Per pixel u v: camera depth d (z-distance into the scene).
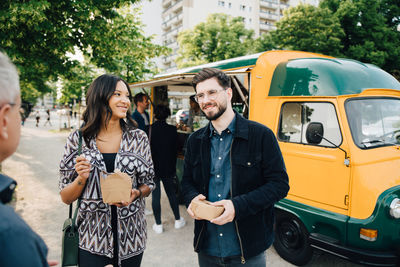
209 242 1.87
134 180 1.97
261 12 49.84
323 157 3.11
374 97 3.34
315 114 3.33
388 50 16.00
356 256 2.74
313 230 3.16
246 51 23.64
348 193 2.86
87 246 1.80
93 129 1.90
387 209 2.63
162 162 4.27
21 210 5.26
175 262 3.61
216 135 1.88
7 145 0.84
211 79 1.73
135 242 1.90
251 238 1.74
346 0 17.08
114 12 7.70
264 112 3.87
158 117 4.27
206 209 1.57
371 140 3.05
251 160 1.77
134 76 10.31
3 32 6.07
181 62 25.94
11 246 0.66
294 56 4.19
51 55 7.71
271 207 1.89
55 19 6.89
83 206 1.81
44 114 56.12
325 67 3.36
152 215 5.19
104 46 8.08
